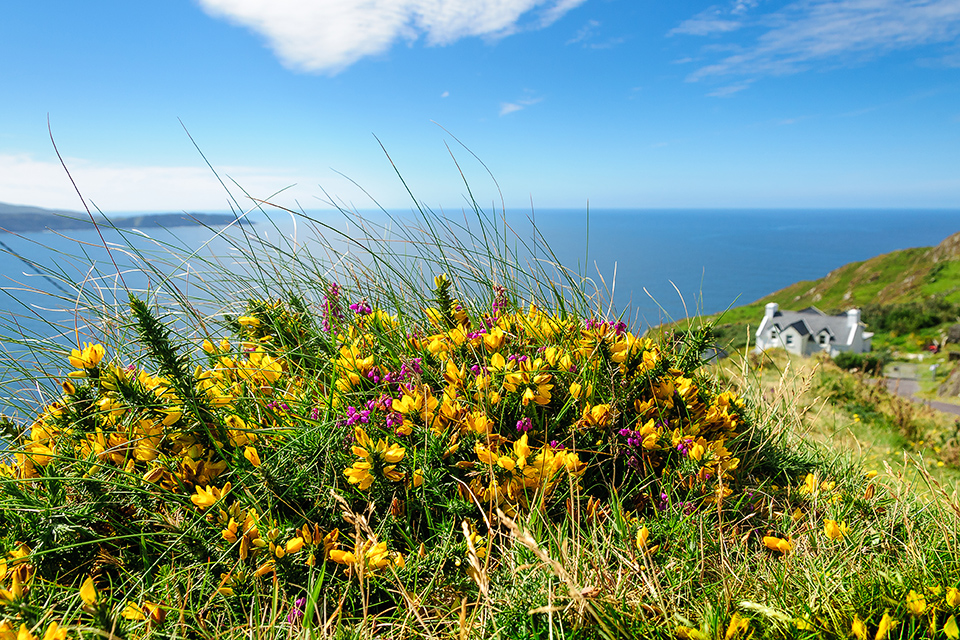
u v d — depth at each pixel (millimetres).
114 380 1619
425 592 1367
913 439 6625
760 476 2182
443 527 1570
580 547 1471
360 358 2109
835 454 2568
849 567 1538
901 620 1318
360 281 2494
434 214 2525
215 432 1747
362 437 1621
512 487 1678
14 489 1498
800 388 2420
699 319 2348
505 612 1330
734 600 1384
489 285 2516
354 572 1384
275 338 2264
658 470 1949
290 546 1369
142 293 2061
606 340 2096
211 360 2051
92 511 1502
